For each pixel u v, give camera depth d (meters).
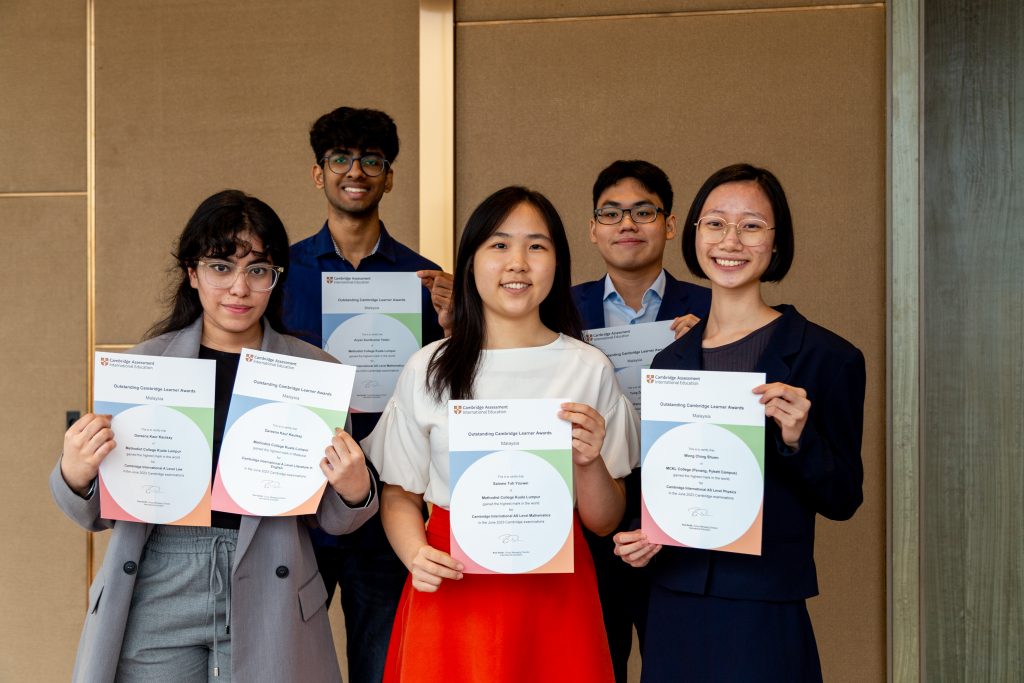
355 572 2.47
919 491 2.69
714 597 1.66
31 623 3.11
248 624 1.67
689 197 2.82
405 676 1.68
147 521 1.65
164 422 1.67
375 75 2.94
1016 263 2.72
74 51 3.08
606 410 1.78
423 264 2.77
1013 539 2.71
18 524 3.12
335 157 2.62
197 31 3.02
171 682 1.67
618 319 2.53
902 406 2.70
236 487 1.67
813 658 1.67
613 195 2.44
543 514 1.63
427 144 2.88
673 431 1.67
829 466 1.63
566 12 2.87
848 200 2.75
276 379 1.71
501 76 2.89
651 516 1.67
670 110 2.82
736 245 1.72
